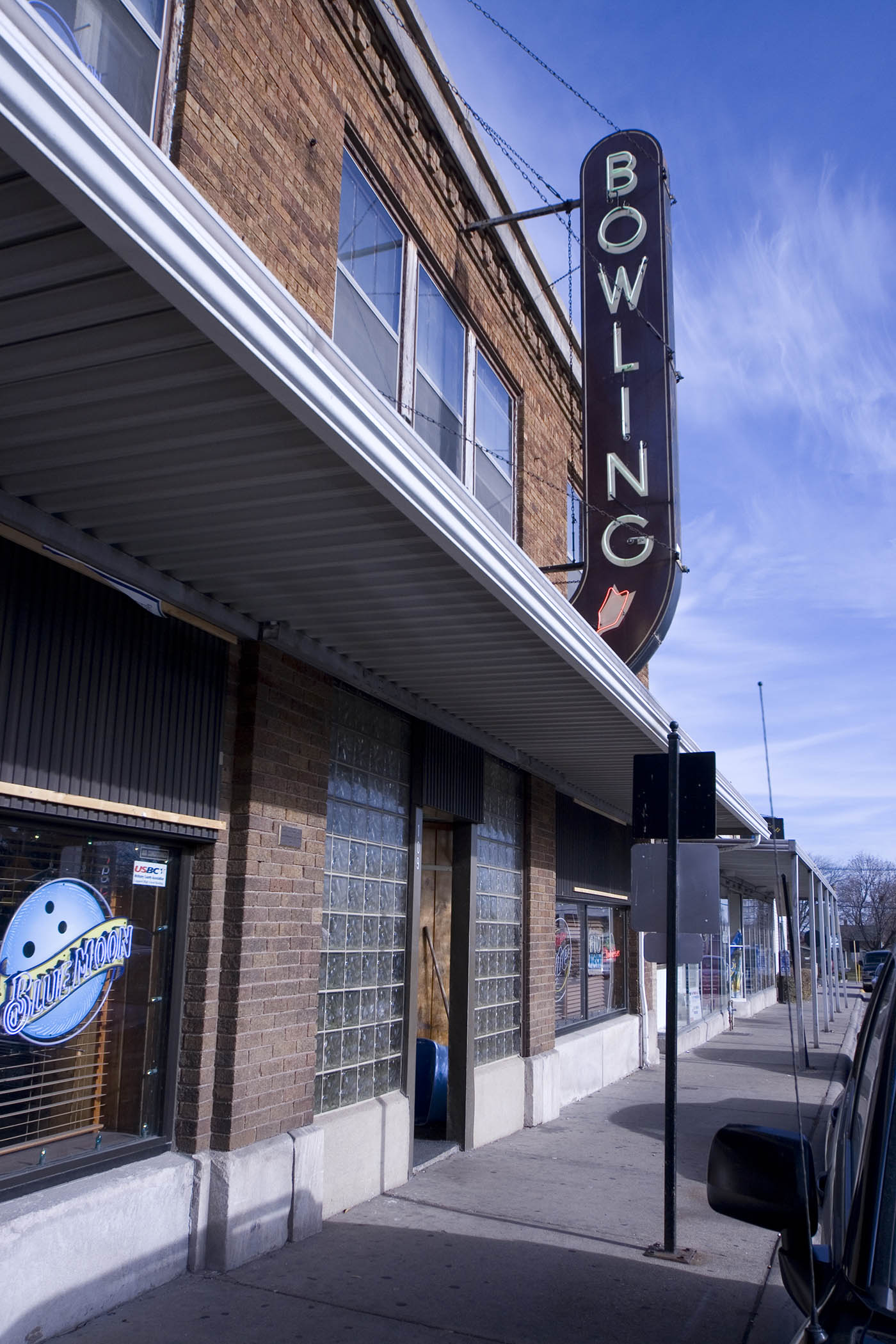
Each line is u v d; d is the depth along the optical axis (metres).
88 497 4.50
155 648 5.38
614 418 10.63
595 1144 9.22
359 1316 4.97
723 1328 5.09
